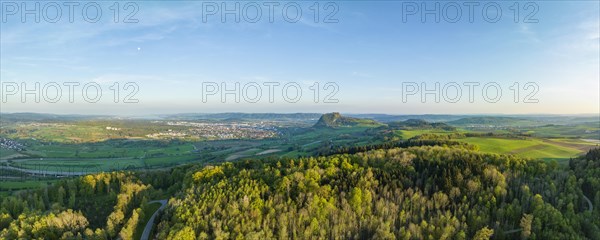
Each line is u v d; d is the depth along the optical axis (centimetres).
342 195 11275
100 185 14525
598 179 11838
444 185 11938
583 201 11206
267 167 13825
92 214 12450
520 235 9500
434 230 9900
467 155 14475
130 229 10300
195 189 12031
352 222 10344
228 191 11038
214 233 9075
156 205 13175
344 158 14412
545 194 11312
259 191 11162
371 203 11150
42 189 14162
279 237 9456
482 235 9256
